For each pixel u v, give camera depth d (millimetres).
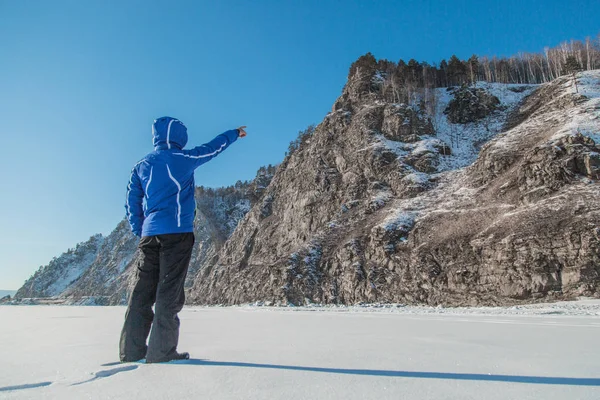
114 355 2746
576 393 1551
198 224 81875
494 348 3000
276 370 2002
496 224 22812
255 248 49938
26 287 125000
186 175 2818
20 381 1812
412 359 2400
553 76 59656
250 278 38156
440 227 26109
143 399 1488
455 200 28812
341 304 26875
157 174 2756
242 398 1492
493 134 40656
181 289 2570
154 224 2637
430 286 23062
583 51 58000
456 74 58188
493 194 26531
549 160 23688
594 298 17047
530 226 20812
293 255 32094
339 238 32125
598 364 2229
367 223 31859
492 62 63312
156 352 2338
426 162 35750
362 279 26781
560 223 19844
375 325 5895
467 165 35406
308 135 59719
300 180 47094
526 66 64812
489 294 20469
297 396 1518
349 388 1634
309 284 29203
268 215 54312
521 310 12414
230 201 90375
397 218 28938
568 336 4031
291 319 7816
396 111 42156
